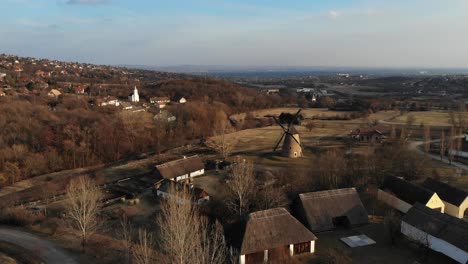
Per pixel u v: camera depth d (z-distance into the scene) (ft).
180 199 184.44
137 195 242.99
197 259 110.83
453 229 156.87
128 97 643.86
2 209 219.82
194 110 484.74
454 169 286.25
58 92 592.19
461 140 341.21
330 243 170.40
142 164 327.06
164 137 420.77
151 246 164.55
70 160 342.03
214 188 253.44
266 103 652.48
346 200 191.83
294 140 328.29
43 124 374.02
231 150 369.09
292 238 159.12
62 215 212.43
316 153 343.05
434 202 199.21
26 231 190.39
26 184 295.07
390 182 225.56
